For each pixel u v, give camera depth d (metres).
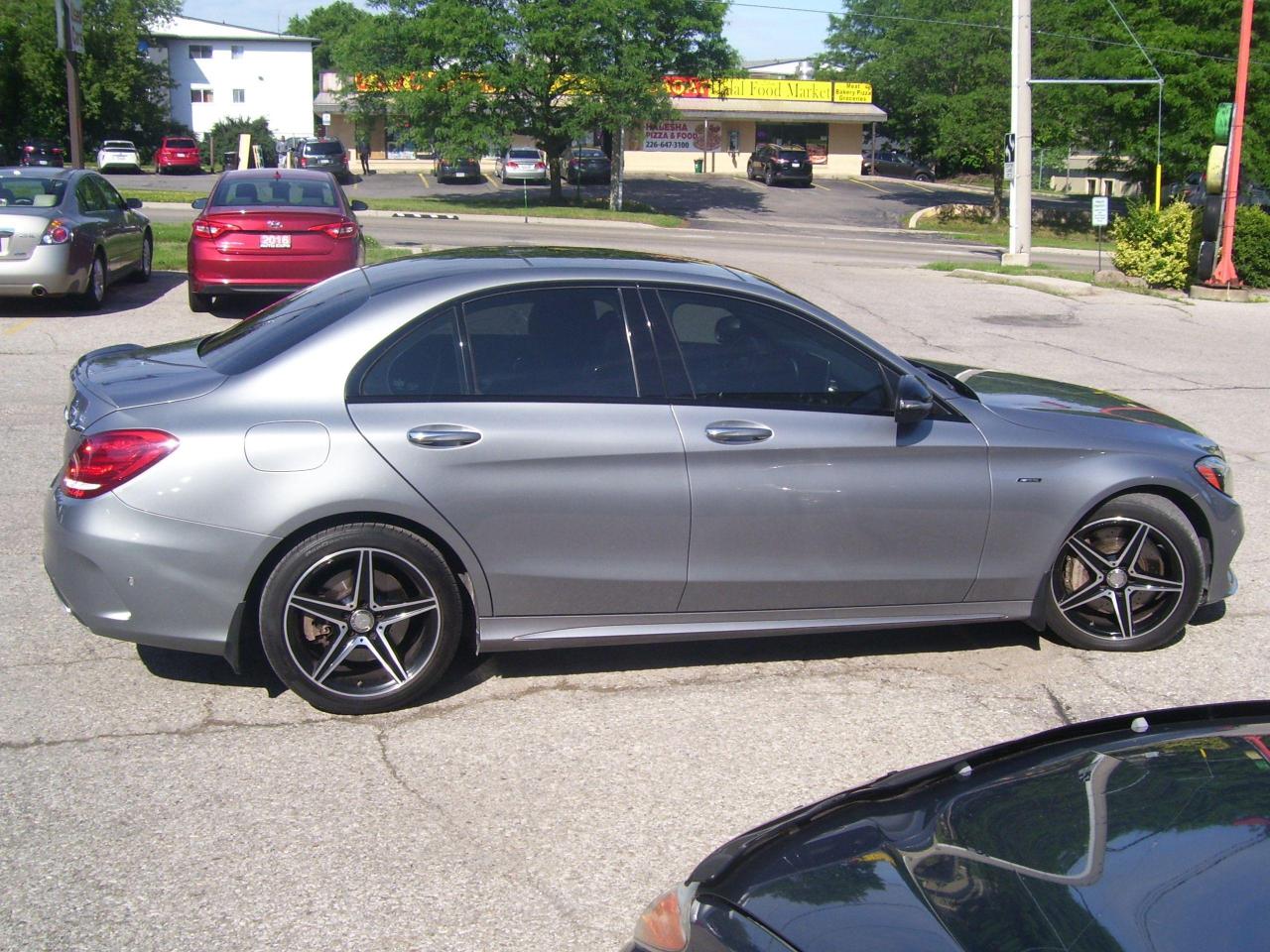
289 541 4.38
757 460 4.63
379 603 4.50
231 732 4.38
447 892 3.45
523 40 39.25
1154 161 38.34
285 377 4.43
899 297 17.30
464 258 5.05
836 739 4.43
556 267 4.75
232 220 12.55
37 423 8.67
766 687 4.88
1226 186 18.50
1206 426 9.79
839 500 4.73
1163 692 4.90
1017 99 24.52
